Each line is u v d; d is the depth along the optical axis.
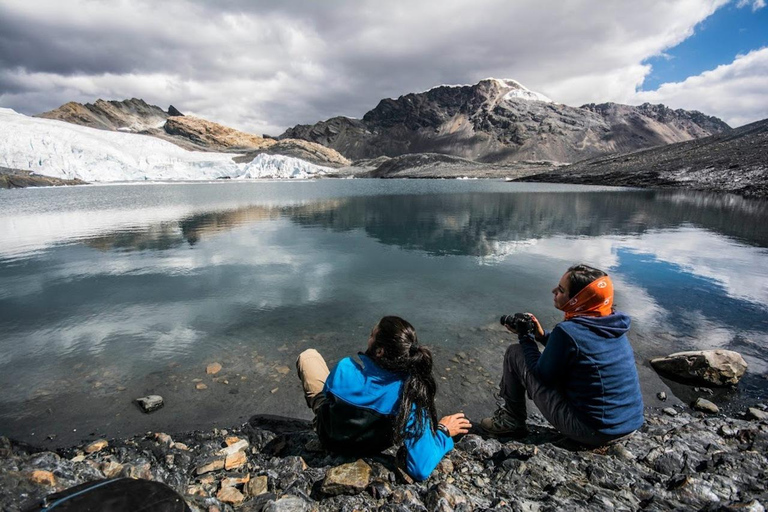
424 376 2.47
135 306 6.07
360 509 2.32
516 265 8.62
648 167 54.59
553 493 2.47
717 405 3.72
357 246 10.79
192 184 82.75
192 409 3.57
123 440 3.13
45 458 2.70
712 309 5.93
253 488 2.60
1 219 17.39
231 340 4.93
